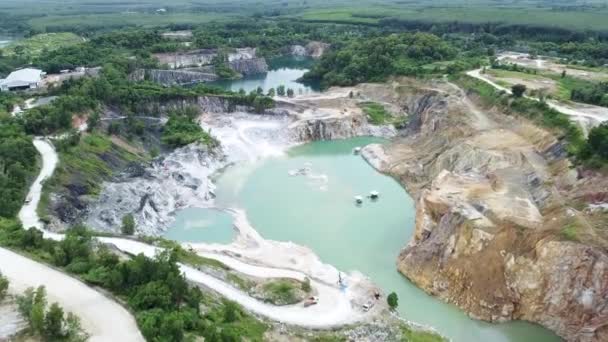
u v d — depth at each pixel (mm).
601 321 68625
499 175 101250
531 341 72062
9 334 52062
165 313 56438
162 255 68688
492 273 78688
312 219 110188
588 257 71500
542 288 74688
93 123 134000
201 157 139125
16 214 89000
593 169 89375
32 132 126188
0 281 57938
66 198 99938
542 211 85938
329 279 85625
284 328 67062
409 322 74750
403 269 89312
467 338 73062
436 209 92562
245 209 115875
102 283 62562
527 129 119188
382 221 108688
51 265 66688
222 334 52312
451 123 138625
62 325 52688
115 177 118688
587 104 126250
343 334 68125
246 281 79375
